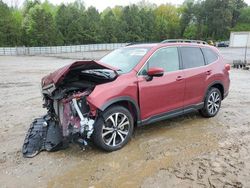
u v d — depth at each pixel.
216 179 3.77
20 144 4.94
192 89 5.72
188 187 3.59
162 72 4.75
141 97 4.80
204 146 4.81
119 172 3.96
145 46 5.44
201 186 3.61
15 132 5.57
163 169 4.03
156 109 5.10
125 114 4.66
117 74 4.64
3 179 3.81
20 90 10.45
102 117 4.37
